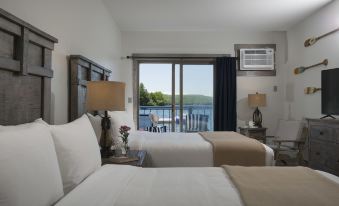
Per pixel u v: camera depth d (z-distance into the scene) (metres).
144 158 2.64
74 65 2.67
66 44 2.66
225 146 2.97
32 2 1.99
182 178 1.72
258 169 1.91
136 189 1.49
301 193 1.41
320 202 1.29
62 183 1.39
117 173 1.73
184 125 5.91
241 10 4.54
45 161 1.16
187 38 5.82
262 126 5.79
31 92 1.80
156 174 1.82
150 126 5.86
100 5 4.03
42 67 1.91
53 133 1.45
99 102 2.38
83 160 1.58
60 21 2.51
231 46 5.82
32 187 1.03
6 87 1.53
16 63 1.60
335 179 1.69
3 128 1.15
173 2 4.18
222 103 5.68
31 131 1.19
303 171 1.85
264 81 5.82
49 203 1.16
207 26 5.47
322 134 3.71
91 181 1.52
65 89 2.59
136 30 5.76
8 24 1.52
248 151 2.94
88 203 1.22
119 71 5.61
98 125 2.67
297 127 4.77
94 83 2.41
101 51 4.11
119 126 2.81
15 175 0.96
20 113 1.66
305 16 4.86
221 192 1.46
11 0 1.73
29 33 1.72
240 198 1.38
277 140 4.52
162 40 5.81
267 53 5.75
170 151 2.93
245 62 5.76
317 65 4.54
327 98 3.94
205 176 1.78
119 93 2.46
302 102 5.11
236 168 1.93
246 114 5.82
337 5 4.02
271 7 4.39
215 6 4.35
